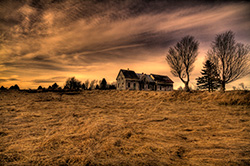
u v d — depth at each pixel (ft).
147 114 29.22
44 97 48.93
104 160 10.43
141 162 10.09
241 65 52.54
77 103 41.91
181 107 36.09
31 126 20.24
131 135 16.58
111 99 51.67
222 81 56.85
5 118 24.00
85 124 21.09
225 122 21.98
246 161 9.89
